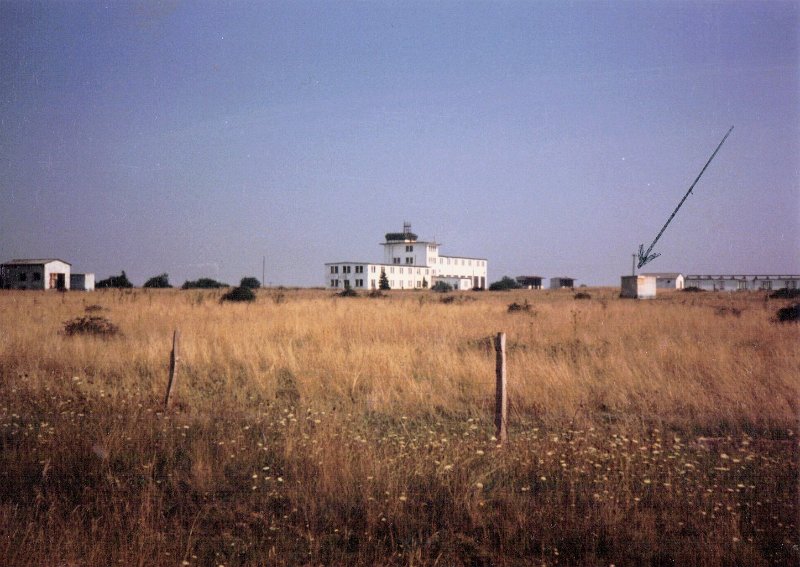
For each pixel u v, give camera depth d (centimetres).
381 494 625
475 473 670
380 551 538
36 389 1050
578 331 1939
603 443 759
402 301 3872
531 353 1430
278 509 617
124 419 873
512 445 764
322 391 1108
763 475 688
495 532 570
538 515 588
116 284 9019
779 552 531
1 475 681
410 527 577
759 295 5872
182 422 880
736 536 543
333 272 11231
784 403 981
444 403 1027
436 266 12381
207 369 1290
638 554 534
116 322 2136
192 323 2102
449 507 605
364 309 2802
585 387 1087
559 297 5709
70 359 1317
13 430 820
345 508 606
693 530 566
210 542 552
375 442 790
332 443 739
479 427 876
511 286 10900
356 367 1236
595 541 556
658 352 1408
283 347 1509
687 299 4853
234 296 3675
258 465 726
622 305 3469
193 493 650
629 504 598
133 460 729
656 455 725
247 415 944
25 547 521
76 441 758
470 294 6838
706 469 702
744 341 1702
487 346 1580
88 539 543
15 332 1652
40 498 621
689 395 1027
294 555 531
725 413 943
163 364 1302
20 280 7500
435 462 671
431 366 1281
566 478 666
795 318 2253
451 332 1947
